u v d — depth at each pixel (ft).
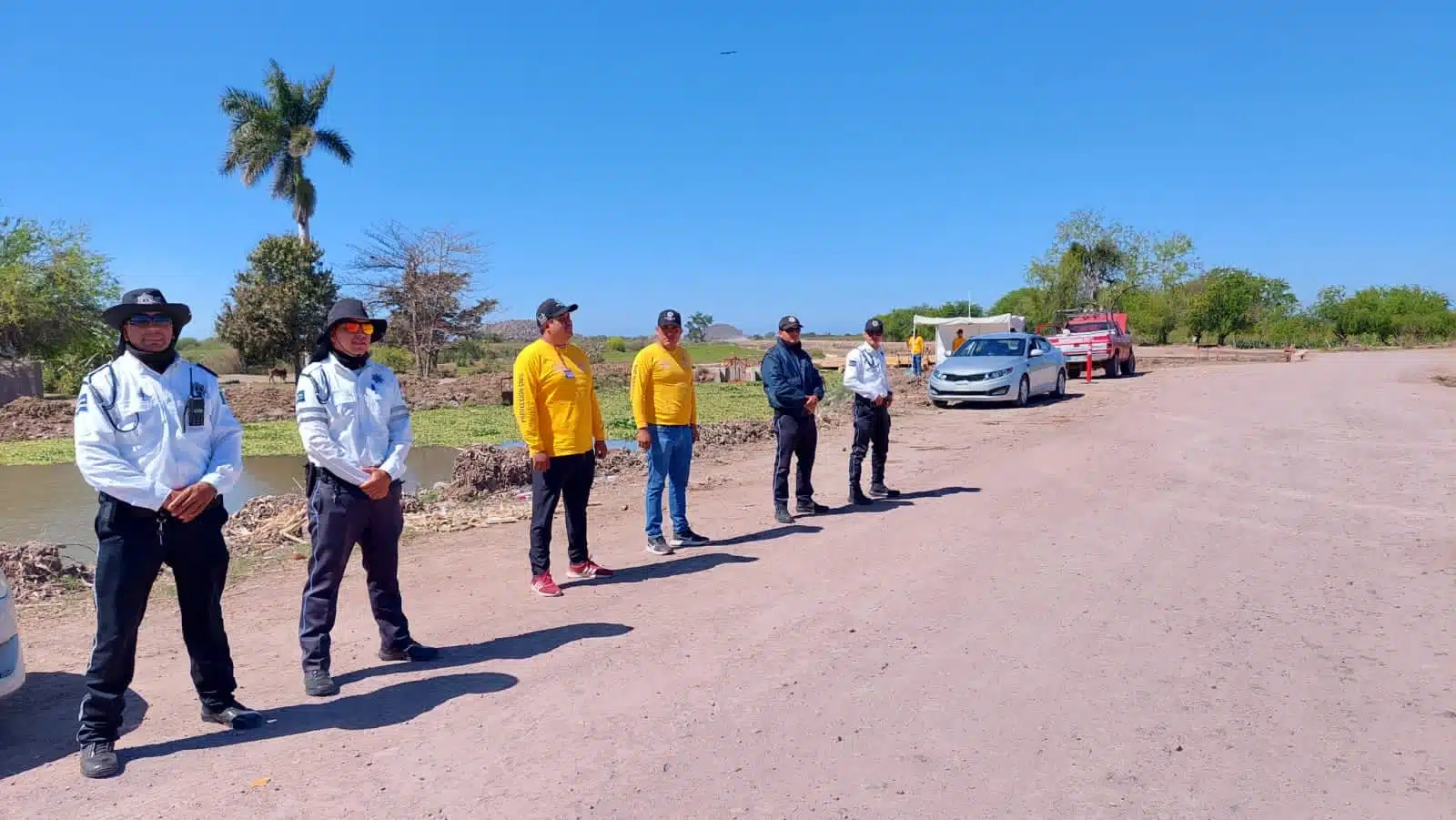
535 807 12.14
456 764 13.52
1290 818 11.44
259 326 162.50
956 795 12.18
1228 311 207.82
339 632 20.62
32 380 113.70
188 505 13.96
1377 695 15.06
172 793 12.93
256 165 160.45
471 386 113.19
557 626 20.15
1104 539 26.25
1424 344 216.95
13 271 122.31
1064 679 16.05
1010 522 28.78
